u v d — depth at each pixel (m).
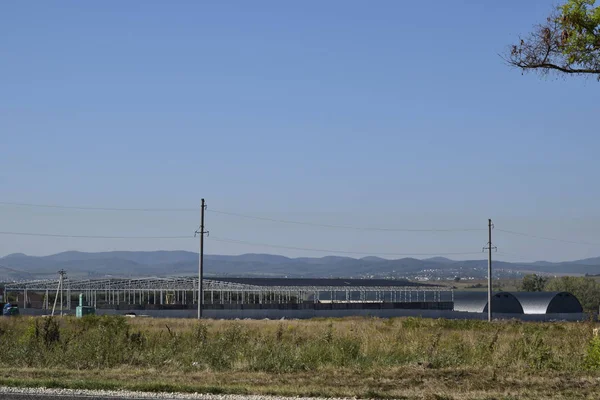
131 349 23.89
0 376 18.70
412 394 15.98
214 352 22.91
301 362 21.64
